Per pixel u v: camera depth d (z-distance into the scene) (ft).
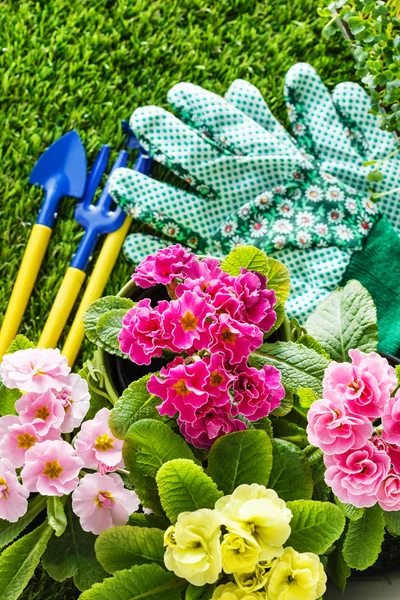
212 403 2.15
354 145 4.10
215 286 2.22
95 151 4.27
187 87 4.02
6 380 2.45
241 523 2.01
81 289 4.13
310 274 3.94
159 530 2.25
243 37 4.41
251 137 3.99
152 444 2.26
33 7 4.38
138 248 3.97
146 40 4.40
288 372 2.43
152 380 2.15
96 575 2.48
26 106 4.30
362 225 3.93
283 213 3.97
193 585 2.17
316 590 2.12
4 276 4.14
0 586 2.36
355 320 2.71
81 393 2.48
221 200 4.00
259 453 2.25
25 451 2.39
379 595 2.89
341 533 2.32
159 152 3.94
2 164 4.22
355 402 2.08
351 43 3.51
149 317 2.17
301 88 4.10
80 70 4.35
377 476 2.04
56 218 4.20
